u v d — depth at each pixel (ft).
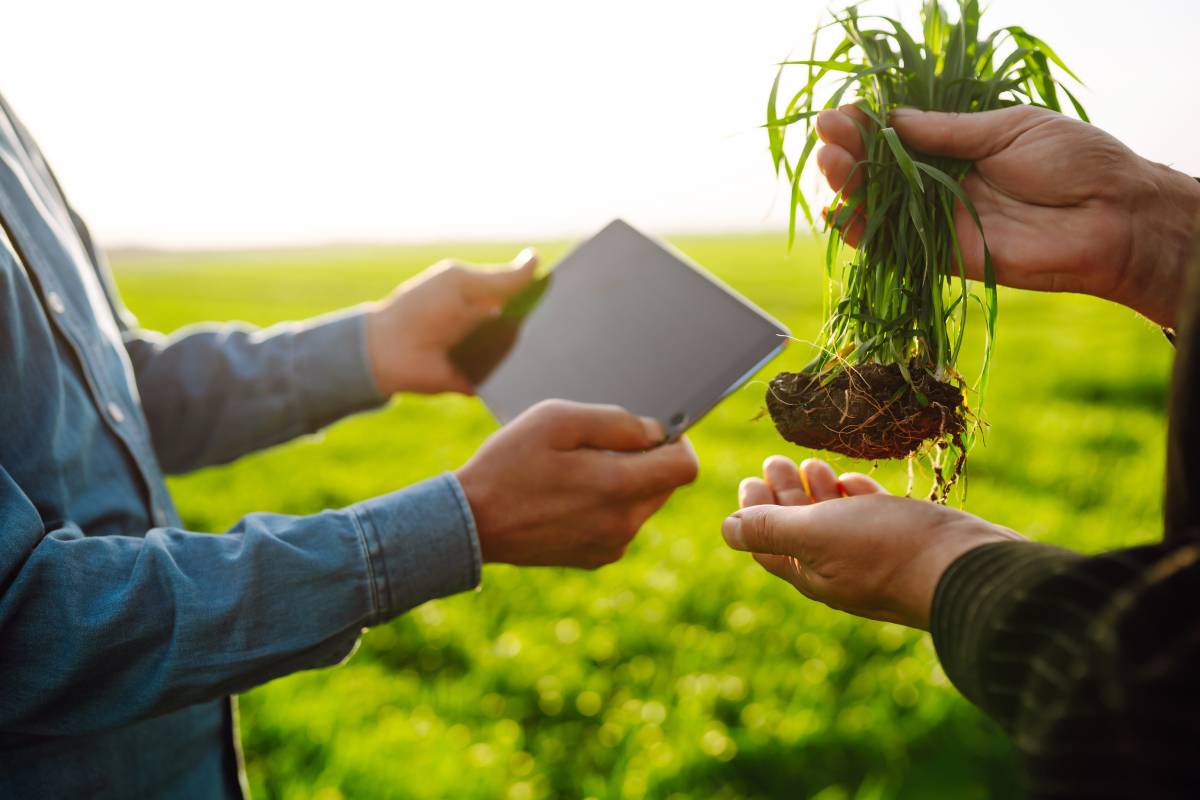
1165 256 4.06
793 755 10.81
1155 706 1.96
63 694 3.68
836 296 4.97
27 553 3.59
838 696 12.60
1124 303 4.30
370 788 9.98
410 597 4.32
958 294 4.84
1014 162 4.10
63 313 4.56
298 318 102.17
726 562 17.85
